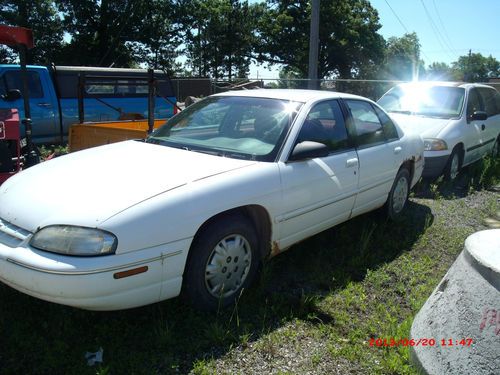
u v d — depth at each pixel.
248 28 45.03
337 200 4.34
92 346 2.95
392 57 57.69
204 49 43.91
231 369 2.82
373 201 5.00
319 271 4.16
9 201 3.18
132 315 3.28
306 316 3.46
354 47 44.75
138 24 37.19
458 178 8.34
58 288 2.68
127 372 2.75
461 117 8.05
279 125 4.00
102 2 35.62
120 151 3.97
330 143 4.33
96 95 11.35
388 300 3.80
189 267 3.15
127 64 38.62
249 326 3.22
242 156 3.76
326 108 4.46
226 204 3.24
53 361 2.77
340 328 3.34
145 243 2.84
